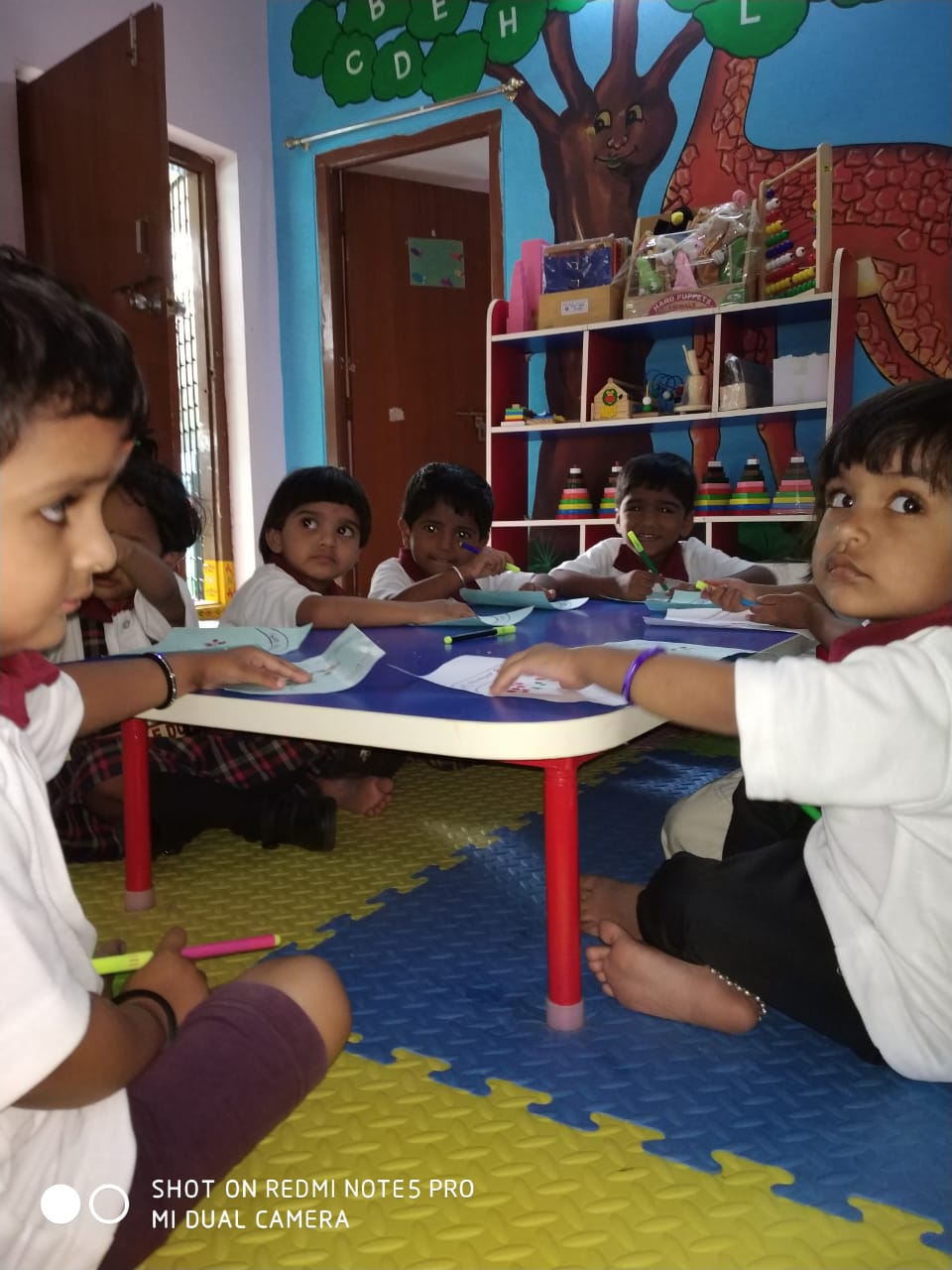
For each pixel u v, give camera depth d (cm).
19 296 50
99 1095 53
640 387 368
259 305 441
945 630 75
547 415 370
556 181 379
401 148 411
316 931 117
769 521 320
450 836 152
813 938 86
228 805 142
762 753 74
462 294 469
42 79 333
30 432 49
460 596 188
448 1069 87
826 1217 68
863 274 323
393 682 103
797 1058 89
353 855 144
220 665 102
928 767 72
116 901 128
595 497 385
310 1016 69
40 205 341
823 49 326
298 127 435
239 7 420
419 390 463
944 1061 79
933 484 79
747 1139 77
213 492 442
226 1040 65
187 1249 66
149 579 150
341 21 417
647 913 99
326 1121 79
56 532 52
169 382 325
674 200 357
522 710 86
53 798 145
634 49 358
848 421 85
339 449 445
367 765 176
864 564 81
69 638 140
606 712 84
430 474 226
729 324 332
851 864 82
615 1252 65
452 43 394
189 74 399
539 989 102
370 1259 65
